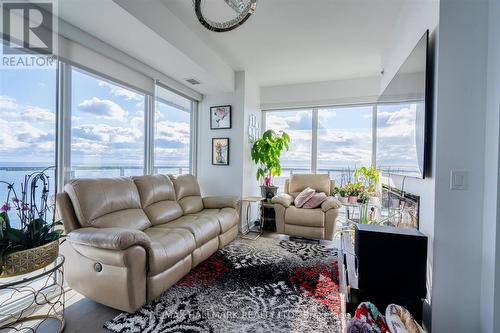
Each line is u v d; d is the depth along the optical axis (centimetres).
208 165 395
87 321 157
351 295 144
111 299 162
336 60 329
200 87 356
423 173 150
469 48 136
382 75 315
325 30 254
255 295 189
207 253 247
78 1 167
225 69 341
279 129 455
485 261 132
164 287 184
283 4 212
